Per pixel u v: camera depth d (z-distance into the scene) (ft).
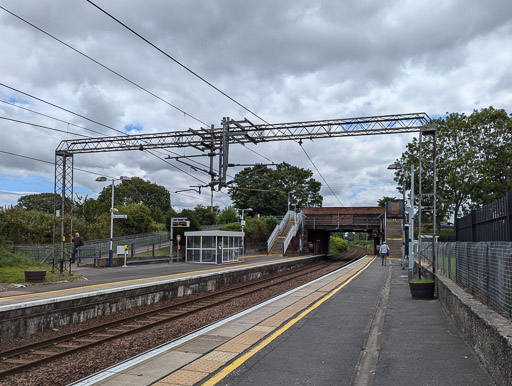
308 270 109.91
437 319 32.86
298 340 26.48
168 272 75.72
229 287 73.05
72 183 76.84
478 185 128.06
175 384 18.35
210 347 24.72
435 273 49.70
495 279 22.52
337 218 188.03
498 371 16.96
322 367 20.75
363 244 422.41
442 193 142.61
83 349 29.53
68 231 117.50
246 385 18.22
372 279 73.77
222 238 105.40
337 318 34.27
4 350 29.89
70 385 18.31
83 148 77.51
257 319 33.78
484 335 19.75
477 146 135.44
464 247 32.78
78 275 65.57
